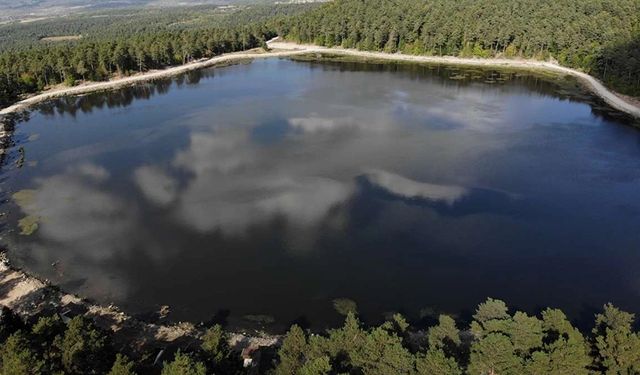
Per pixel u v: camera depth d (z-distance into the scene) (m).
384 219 92.12
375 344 49.38
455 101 170.75
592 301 72.00
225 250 83.56
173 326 66.25
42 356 49.25
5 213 97.81
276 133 139.38
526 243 85.06
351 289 74.31
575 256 81.75
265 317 68.56
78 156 128.50
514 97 176.25
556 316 54.09
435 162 117.06
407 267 79.00
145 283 75.44
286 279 76.44
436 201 98.56
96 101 187.62
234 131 142.38
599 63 198.88
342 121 148.75
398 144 128.88
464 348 55.75
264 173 112.44
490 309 58.03
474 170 112.94
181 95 188.62
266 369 57.25
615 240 86.00
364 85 195.38
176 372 45.41
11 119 164.75
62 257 82.12
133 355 59.72
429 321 68.06
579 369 45.50
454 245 84.38
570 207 96.81
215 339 53.03
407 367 46.81
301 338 52.34
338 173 111.38
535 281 76.06
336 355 50.66
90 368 49.47
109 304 70.75
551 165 116.06
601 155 122.31
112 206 99.69
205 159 122.38
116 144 136.38
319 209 95.88
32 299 71.06
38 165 123.31
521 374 45.62
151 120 157.50
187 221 92.62
